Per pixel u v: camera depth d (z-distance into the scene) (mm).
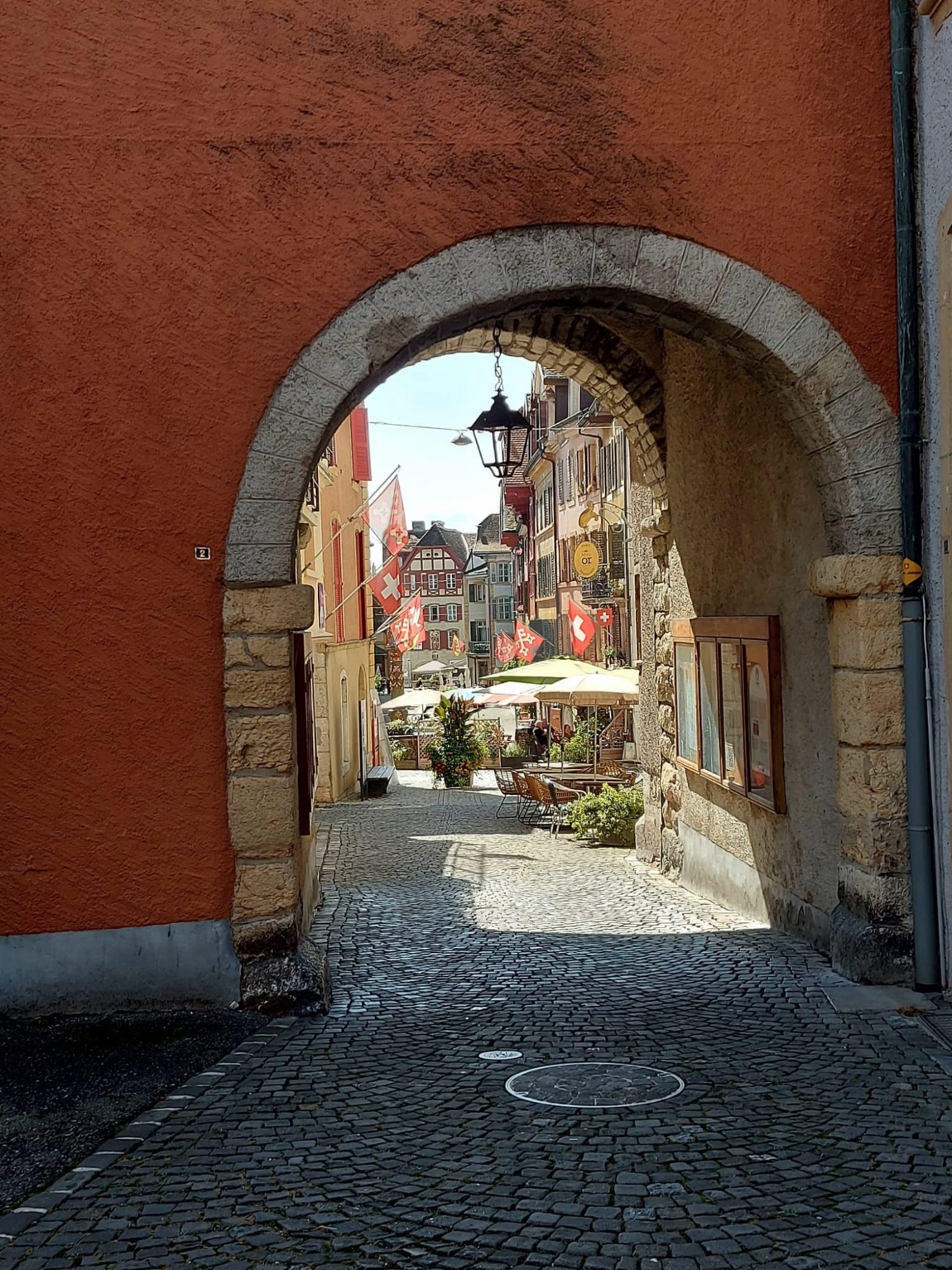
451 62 6863
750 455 9531
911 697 6980
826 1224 3887
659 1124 4895
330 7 6789
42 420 6656
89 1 6680
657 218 7012
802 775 8555
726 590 10438
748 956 8242
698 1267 3607
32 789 6656
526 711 44344
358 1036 6414
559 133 6938
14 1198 4297
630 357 12148
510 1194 4184
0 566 6637
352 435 28969
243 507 6746
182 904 6742
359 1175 4398
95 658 6684
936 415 6871
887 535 7148
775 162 7090
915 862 6945
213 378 6746
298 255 6789
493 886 12711
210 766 6758
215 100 6738
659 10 7004
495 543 84500
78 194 6668
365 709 30625
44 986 6664
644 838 14227
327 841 17000
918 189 7043
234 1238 3885
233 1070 5777
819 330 7125
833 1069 5594
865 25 7121
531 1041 6293
